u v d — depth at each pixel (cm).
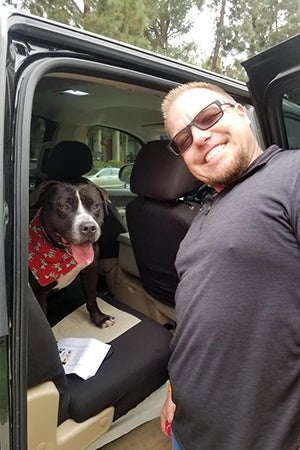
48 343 110
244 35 1166
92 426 132
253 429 92
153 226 178
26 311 92
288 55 141
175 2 1052
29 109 96
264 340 89
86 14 840
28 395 110
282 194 90
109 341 162
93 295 185
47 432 117
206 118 115
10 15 98
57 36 109
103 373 140
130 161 316
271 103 163
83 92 220
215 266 96
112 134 300
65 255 181
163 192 166
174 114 123
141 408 163
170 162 164
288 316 88
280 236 89
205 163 117
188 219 162
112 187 314
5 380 87
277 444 90
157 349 157
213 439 100
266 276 89
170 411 132
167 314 209
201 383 100
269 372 89
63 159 251
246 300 91
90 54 119
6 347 86
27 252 92
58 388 120
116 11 852
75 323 180
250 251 90
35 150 277
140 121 275
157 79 139
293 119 179
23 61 100
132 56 130
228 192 108
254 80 157
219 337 95
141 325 173
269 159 104
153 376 152
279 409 91
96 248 195
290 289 88
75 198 190
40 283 179
